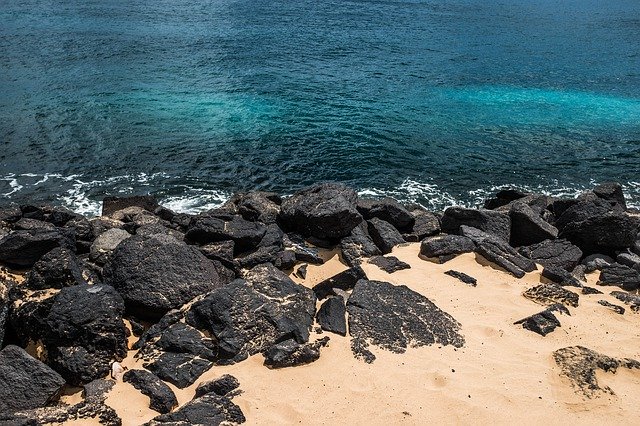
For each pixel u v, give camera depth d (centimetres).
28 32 5578
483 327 1176
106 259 1393
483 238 1600
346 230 1559
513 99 4094
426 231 1761
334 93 4062
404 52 5603
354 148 3041
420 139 3212
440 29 7138
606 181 2747
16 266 1353
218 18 7044
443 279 1405
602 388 974
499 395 956
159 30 6072
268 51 5319
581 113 3803
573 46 6372
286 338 1099
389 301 1221
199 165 2755
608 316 1239
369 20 7506
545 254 1584
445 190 2583
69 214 1772
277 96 3916
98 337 1052
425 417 909
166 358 1047
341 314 1177
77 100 3612
